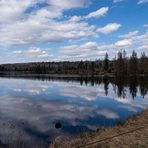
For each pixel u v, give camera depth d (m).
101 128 12.73
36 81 78.44
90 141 9.60
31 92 42.97
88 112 21.62
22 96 36.53
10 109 23.80
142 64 103.38
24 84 64.31
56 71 163.50
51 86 56.81
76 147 8.95
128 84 56.78
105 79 83.25
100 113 21.05
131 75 98.94
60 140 11.34
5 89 49.50
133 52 105.31
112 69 118.38
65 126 15.84
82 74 128.75
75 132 14.01
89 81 74.56
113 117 18.98
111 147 8.49
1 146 11.52
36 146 11.56
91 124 16.41
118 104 26.91
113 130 11.21
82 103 28.02
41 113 21.28
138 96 34.72
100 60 141.50
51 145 11.12
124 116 19.33
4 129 15.32
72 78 95.00
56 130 14.74
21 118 19.08
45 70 171.25
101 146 8.70
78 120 17.91
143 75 97.62
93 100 30.80
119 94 37.59
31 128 15.55
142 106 25.27
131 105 26.09
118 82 64.69
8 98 33.88
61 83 67.25
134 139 9.26
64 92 42.03
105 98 32.75
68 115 20.16
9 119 18.69
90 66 136.62
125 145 8.59
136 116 14.35
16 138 13.02
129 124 12.07
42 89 49.00
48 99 32.31
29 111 22.47
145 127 11.04
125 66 104.56
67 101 30.00
